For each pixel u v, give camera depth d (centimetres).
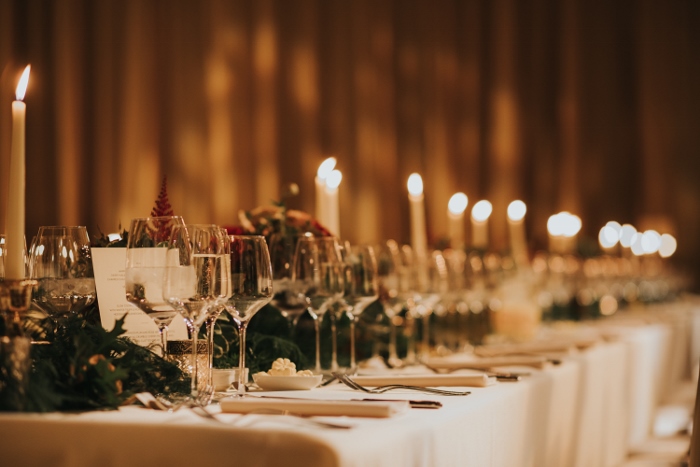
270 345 196
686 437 347
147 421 122
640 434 340
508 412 171
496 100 992
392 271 238
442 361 232
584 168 1002
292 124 902
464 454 145
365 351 240
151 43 827
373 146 941
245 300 157
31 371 139
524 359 223
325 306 194
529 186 990
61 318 162
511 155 984
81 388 138
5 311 141
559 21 1006
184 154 836
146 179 815
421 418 133
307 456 110
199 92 847
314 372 194
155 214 187
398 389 172
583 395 243
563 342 277
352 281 207
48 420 124
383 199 946
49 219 776
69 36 786
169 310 152
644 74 1008
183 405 141
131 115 809
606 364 277
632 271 628
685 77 1004
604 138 1005
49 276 162
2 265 169
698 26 1004
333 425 121
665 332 409
